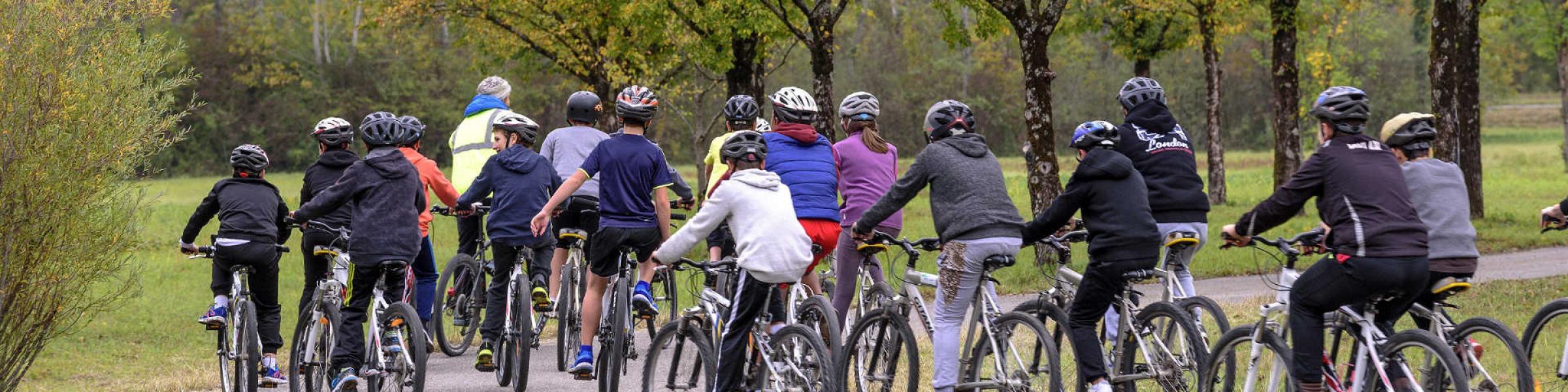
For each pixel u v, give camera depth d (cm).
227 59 12950
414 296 1608
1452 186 1007
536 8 4400
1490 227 3603
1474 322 957
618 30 4103
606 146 1241
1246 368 1009
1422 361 899
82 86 1432
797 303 1205
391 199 1195
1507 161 8975
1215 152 4925
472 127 1680
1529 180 6694
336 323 1206
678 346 1109
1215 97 4906
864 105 1265
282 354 1830
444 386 1423
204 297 2625
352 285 1200
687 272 2530
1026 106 2741
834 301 1254
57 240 1445
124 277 2598
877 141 1262
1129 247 992
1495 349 934
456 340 1725
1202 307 1116
